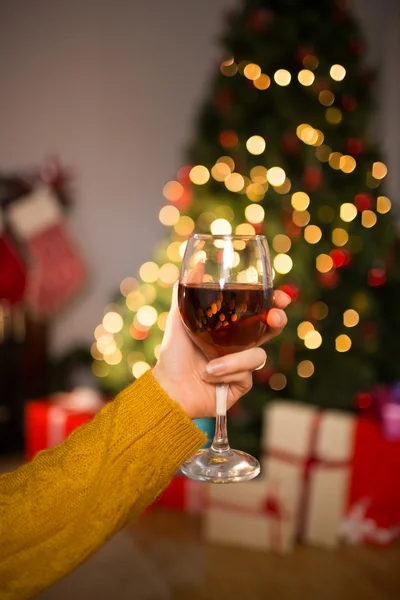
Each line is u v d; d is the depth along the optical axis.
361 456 2.30
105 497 0.58
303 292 2.41
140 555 2.09
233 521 2.19
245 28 2.56
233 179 2.50
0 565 0.55
